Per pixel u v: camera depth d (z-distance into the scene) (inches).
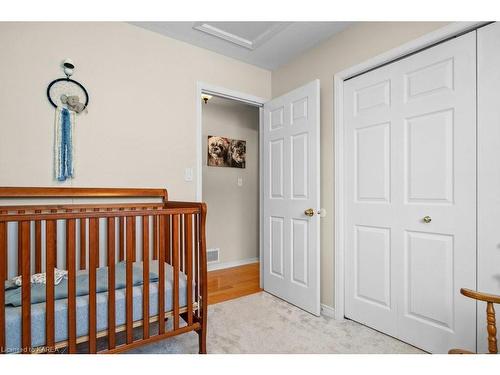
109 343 52.1
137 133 83.3
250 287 116.6
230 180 154.4
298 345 69.1
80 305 50.5
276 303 98.0
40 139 68.8
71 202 72.9
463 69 60.2
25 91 67.1
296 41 92.6
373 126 78.0
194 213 63.4
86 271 65.9
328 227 89.4
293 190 97.3
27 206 65.7
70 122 72.4
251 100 109.6
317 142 87.5
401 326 71.2
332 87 88.8
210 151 146.0
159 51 88.0
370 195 78.5
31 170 67.6
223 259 150.8
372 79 78.4
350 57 83.4
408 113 70.0
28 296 45.4
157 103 87.1
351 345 69.1
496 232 55.4
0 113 64.2
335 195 86.7
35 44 68.5
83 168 74.5
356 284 82.5
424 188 66.7
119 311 54.3
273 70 114.7
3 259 43.6
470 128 59.1
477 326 57.8
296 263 95.6
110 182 78.6
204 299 63.2
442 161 63.5
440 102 63.9
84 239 73.1
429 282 65.7
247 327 79.0
